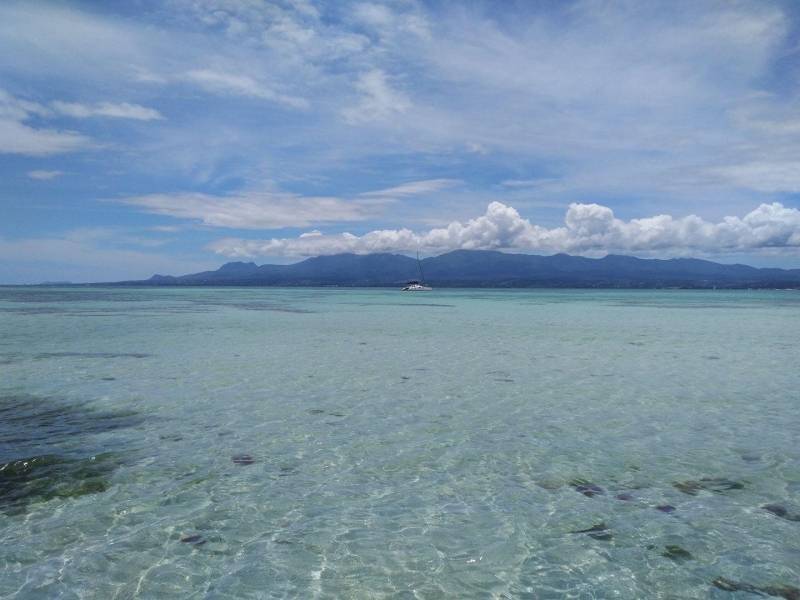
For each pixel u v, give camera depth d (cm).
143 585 629
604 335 3219
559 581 644
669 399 1538
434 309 6212
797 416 1352
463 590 627
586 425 1276
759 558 688
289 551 707
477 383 1752
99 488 892
